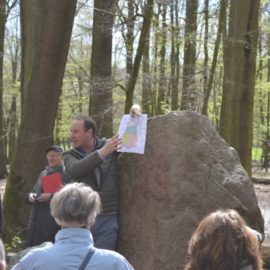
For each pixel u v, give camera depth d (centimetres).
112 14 1277
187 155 513
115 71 1645
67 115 2778
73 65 2164
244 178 518
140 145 502
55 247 279
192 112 532
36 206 592
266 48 2375
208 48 1867
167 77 1695
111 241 507
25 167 802
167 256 498
